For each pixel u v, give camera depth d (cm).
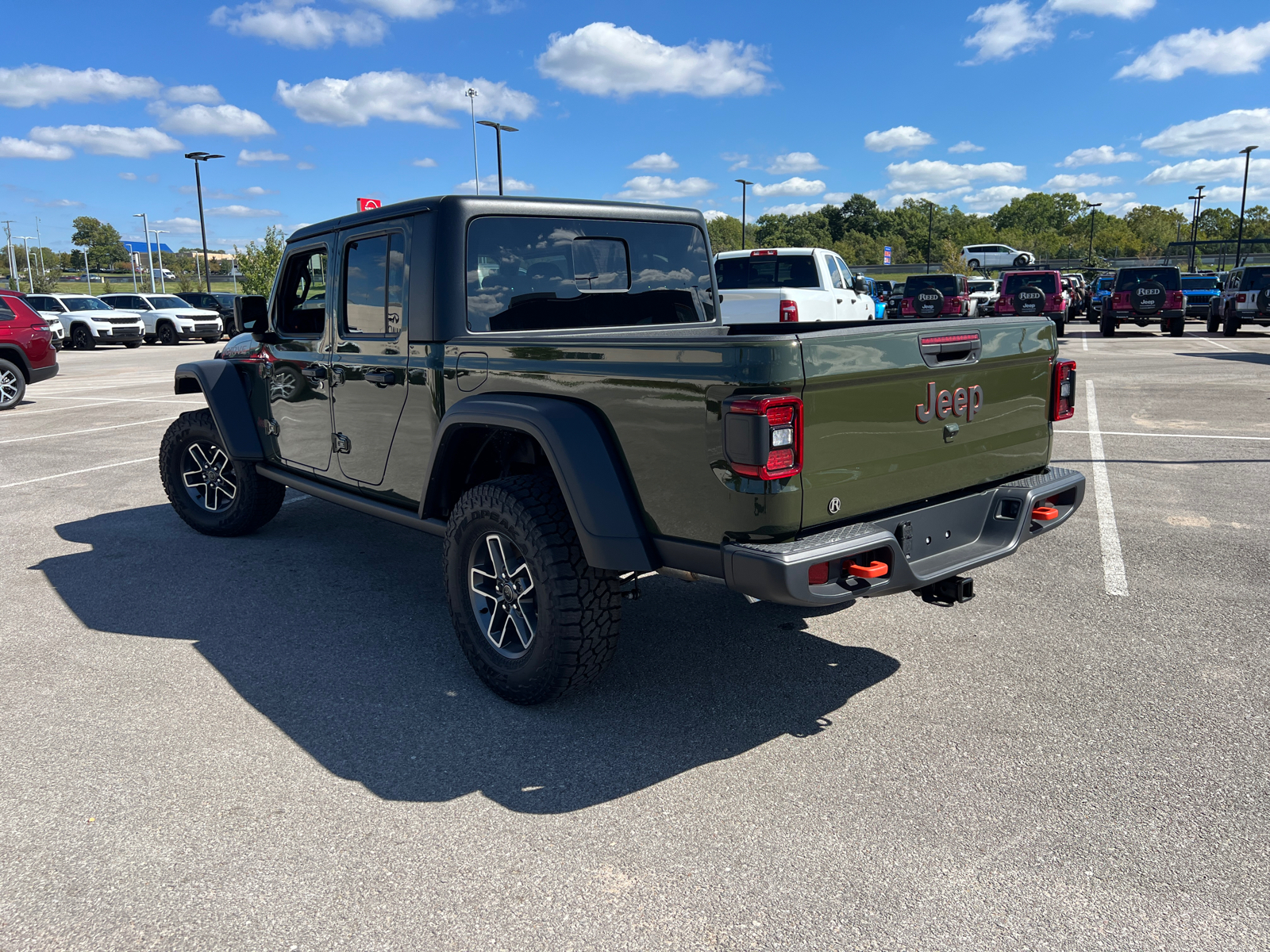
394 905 228
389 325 396
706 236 464
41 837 259
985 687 348
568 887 234
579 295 407
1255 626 401
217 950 213
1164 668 361
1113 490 650
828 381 263
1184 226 11944
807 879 236
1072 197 16500
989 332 326
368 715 334
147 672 374
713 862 244
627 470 297
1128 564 489
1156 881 232
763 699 343
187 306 3119
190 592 475
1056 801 269
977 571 486
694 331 434
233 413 526
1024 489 341
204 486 596
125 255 16200
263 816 269
